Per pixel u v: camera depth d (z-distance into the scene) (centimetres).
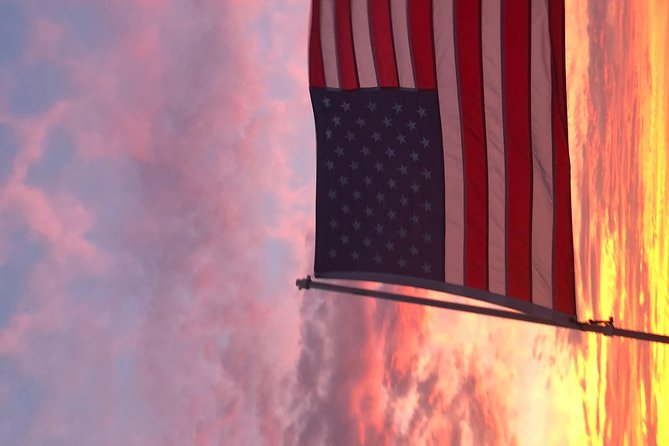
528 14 682
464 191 659
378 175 651
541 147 676
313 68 656
